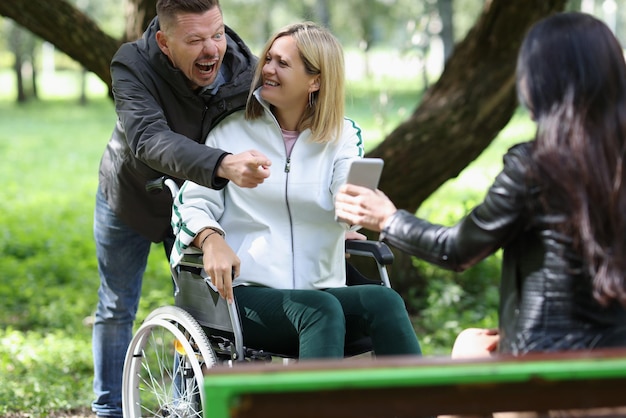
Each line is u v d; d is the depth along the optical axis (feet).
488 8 41.98
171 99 26.37
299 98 25.12
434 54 204.64
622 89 17.98
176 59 25.64
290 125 25.57
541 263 18.10
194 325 24.25
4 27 216.95
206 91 26.27
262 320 23.91
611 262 17.30
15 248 62.08
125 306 29.71
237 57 26.66
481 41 42.98
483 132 43.47
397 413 15.81
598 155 17.51
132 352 26.94
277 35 25.11
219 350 25.13
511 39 42.34
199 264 24.31
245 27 194.70
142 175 27.25
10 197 88.58
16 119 182.50
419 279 49.60
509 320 18.60
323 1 175.73
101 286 29.84
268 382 15.16
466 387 15.87
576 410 16.16
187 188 25.05
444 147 43.50
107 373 29.76
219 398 15.15
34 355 39.70
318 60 24.71
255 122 25.62
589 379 15.93
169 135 24.44
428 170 43.80
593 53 17.84
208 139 26.05
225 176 23.16
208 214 24.90
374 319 23.67
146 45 26.40
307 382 15.20
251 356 23.97
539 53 18.10
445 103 43.62
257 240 25.05
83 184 101.09
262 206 25.29
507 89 42.83
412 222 19.22
